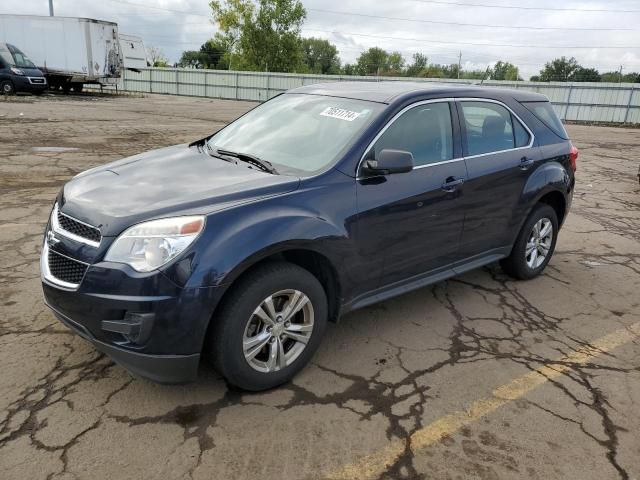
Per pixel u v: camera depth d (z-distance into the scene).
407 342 3.72
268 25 57.81
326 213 3.11
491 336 3.89
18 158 9.48
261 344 2.96
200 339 2.68
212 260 2.63
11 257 4.76
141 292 2.56
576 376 3.43
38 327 3.58
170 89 43.31
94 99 27.86
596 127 27.06
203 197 2.88
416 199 3.59
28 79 24.78
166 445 2.58
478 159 4.12
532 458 2.66
